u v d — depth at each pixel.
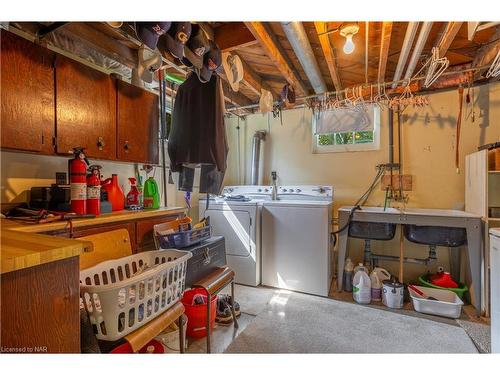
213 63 1.70
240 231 3.11
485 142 2.76
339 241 2.91
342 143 3.43
